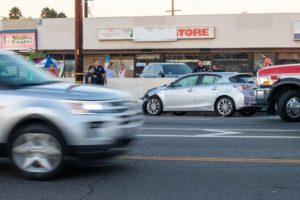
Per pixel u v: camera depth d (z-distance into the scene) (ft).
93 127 21.38
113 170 24.53
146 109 60.23
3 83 22.76
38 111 21.54
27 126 21.85
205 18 121.49
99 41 127.54
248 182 22.13
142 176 23.31
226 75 56.49
